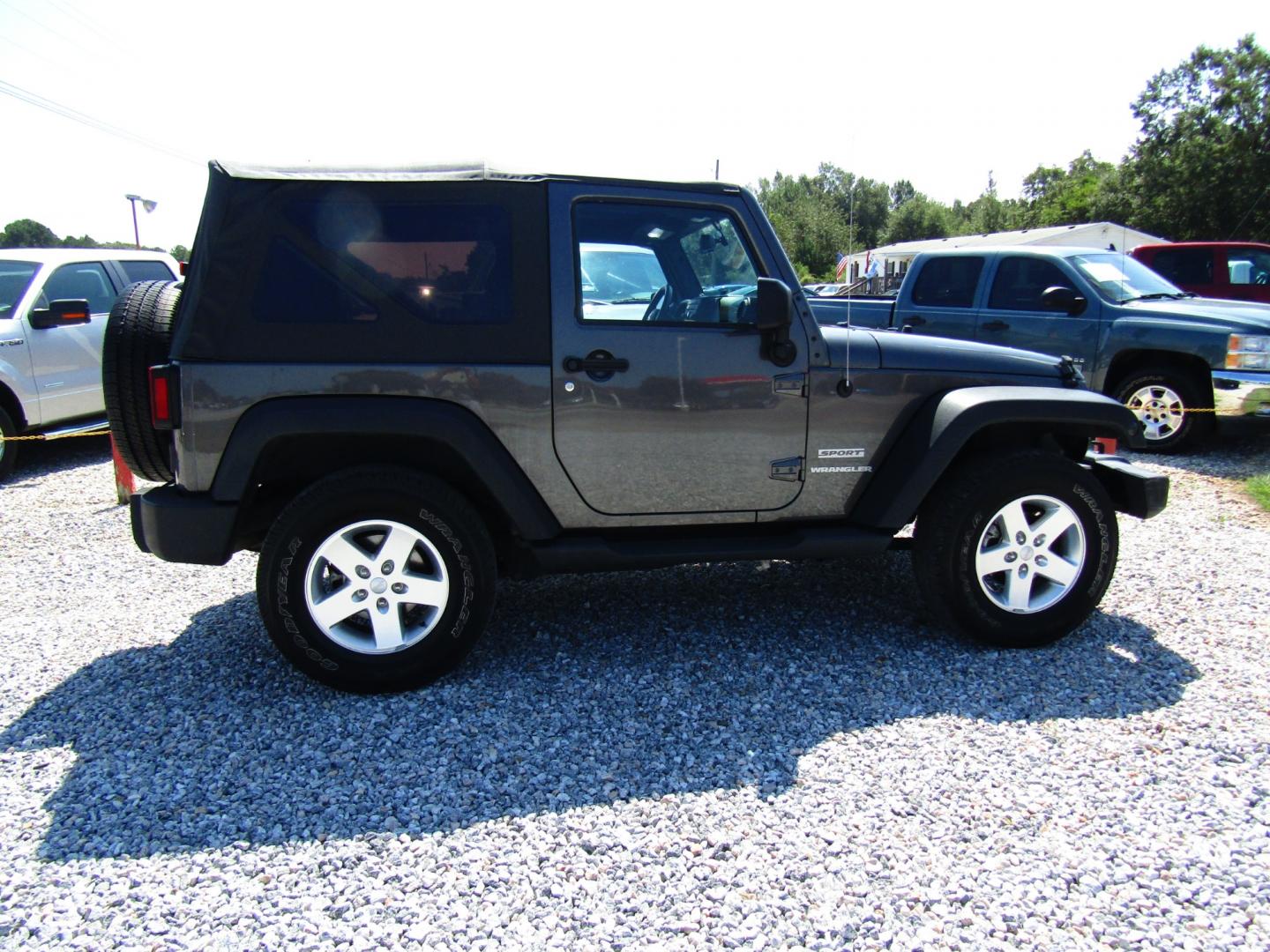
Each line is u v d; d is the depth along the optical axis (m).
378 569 3.36
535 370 3.40
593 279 3.49
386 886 2.37
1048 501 3.76
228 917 2.26
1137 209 38.28
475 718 3.26
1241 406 7.59
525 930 2.21
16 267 8.23
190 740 3.12
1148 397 8.13
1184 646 3.85
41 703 3.41
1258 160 34.81
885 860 2.46
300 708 3.34
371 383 3.31
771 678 3.57
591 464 3.53
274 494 3.73
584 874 2.41
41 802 2.76
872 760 2.96
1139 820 2.62
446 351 3.35
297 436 3.31
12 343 7.72
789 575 4.80
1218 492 6.75
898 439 3.84
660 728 3.18
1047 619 3.80
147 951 2.14
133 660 3.80
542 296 3.40
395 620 3.41
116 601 4.60
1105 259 8.74
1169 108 38.00
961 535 3.69
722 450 3.64
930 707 3.32
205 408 3.22
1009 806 2.70
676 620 4.19
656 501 3.64
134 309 3.55
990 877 2.38
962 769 2.90
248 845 2.54
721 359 3.57
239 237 3.24
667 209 3.55
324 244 3.29
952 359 3.87
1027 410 3.69
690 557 3.63
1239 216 36.16
